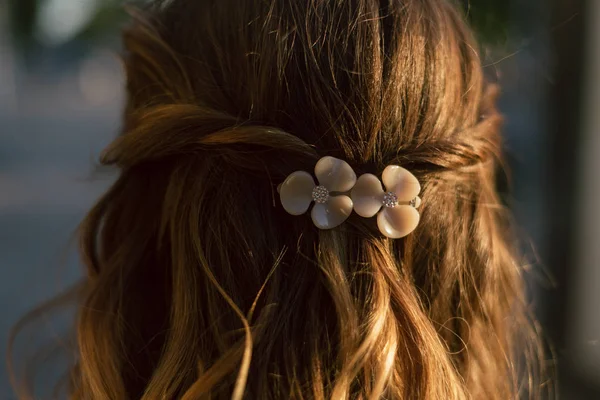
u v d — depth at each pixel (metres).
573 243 0.87
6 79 7.02
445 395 0.41
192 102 0.43
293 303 0.41
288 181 0.39
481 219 0.46
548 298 0.89
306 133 0.40
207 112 0.41
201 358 0.41
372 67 0.40
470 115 0.45
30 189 3.32
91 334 0.47
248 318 0.40
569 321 0.87
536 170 0.93
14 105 7.02
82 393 0.49
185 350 0.42
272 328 0.40
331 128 0.40
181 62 0.45
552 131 0.86
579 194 0.86
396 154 0.41
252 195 0.41
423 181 0.42
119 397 0.46
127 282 0.47
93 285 0.48
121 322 0.46
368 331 0.40
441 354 0.41
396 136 0.41
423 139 0.42
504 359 0.49
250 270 0.41
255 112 0.41
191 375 0.41
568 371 0.83
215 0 0.44
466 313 0.46
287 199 0.39
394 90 0.41
